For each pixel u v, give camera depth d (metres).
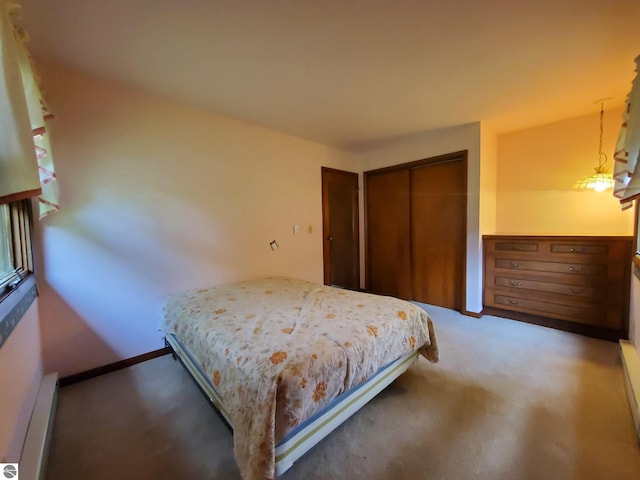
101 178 2.04
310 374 1.16
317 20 1.43
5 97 0.89
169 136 2.37
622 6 1.35
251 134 2.92
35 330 1.67
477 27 1.50
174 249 2.42
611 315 2.40
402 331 1.68
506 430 1.44
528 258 2.81
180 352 1.99
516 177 3.30
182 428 1.51
